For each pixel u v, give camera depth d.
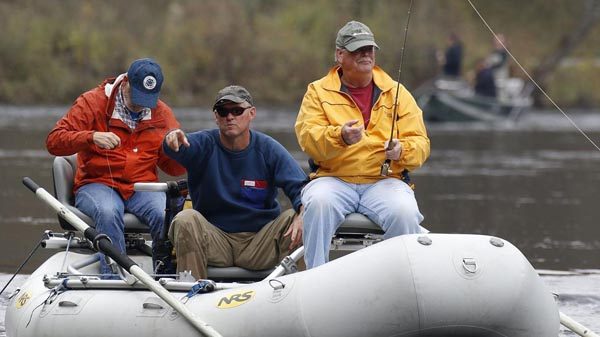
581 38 142.38
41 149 68.44
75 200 28.55
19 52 106.62
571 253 40.56
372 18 127.62
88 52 109.19
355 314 22.08
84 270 27.61
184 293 24.14
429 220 46.75
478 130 99.69
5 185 53.53
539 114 122.88
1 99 105.19
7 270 36.50
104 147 27.22
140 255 29.33
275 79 116.38
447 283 21.78
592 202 52.94
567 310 32.25
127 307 23.98
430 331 21.94
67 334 24.08
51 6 113.06
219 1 119.62
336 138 24.88
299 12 124.31
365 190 25.62
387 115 25.89
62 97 107.06
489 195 54.75
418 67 124.31
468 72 131.38
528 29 147.25
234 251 26.55
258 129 83.38
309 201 24.88
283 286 22.91
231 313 23.05
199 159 26.39
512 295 21.95
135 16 115.00
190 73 112.75
